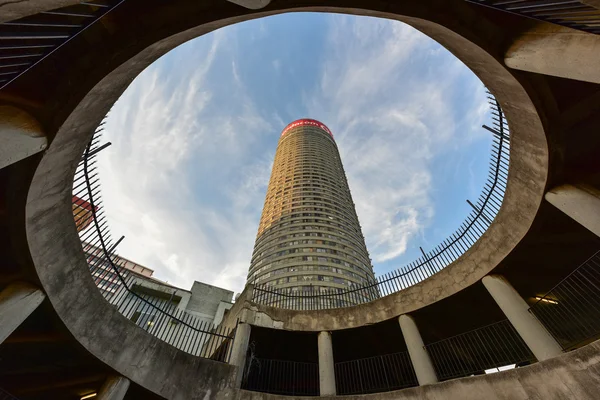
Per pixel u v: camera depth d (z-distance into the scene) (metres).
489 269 10.77
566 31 5.33
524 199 9.29
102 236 8.84
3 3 2.58
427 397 9.07
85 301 7.88
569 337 13.70
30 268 6.60
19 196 5.80
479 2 4.56
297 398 9.89
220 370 10.08
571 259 11.07
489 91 7.84
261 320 12.41
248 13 6.04
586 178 8.53
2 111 4.78
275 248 59.56
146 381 8.54
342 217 67.94
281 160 90.94
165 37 5.76
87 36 5.39
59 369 9.10
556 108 7.34
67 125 5.56
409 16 6.48
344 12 6.58
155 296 32.97
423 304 11.98
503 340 13.42
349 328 12.62
